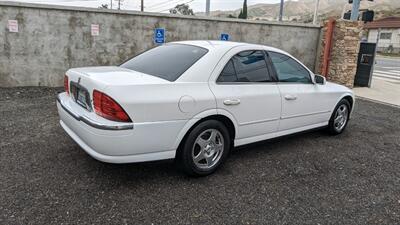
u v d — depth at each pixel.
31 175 3.27
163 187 3.17
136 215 2.68
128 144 2.82
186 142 3.18
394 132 5.68
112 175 3.35
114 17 8.42
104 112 2.80
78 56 8.33
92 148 2.92
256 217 2.75
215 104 3.28
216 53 3.50
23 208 2.69
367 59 11.19
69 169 3.44
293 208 2.92
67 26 8.03
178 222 2.62
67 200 2.84
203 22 9.50
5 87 7.77
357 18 11.29
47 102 6.60
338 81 10.61
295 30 10.91
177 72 3.25
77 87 3.29
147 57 3.85
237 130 3.60
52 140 4.29
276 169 3.75
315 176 3.62
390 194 3.29
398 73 17.73
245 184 3.33
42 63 8.02
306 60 11.43
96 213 2.67
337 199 3.13
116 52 8.69
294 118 4.29
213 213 2.77
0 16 7.40
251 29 10.25
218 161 3.53
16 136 4.41
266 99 3.80
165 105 2.94
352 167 3.95
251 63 3.79
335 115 5.09
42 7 7.66
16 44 7.68
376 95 9.83
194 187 3.20
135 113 2.81
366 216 2.86
